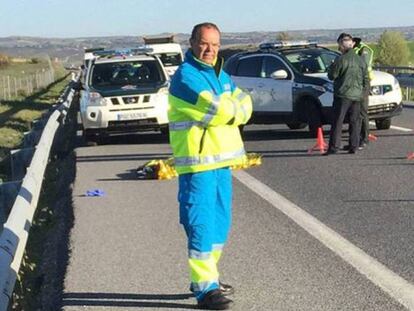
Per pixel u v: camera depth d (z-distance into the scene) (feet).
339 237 23.08
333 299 17.58
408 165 35.96
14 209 21.50
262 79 51.65
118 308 17.66
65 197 32.89
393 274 19.24
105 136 52.34
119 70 52.70
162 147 47.75
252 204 28.73
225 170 16.93
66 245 23.85
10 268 17.89
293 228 24.48
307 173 35.27
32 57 297.94
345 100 39.60
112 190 32.99
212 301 17.02
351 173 34.55
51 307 18.70
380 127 50.70
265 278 19.35
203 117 16.21
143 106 49.49
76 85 53.26
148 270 20.47
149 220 26.58
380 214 25.96
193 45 16.37
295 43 54.19
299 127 55.01
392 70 96.37
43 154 33.60
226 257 21.39
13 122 76.64
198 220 16.67
